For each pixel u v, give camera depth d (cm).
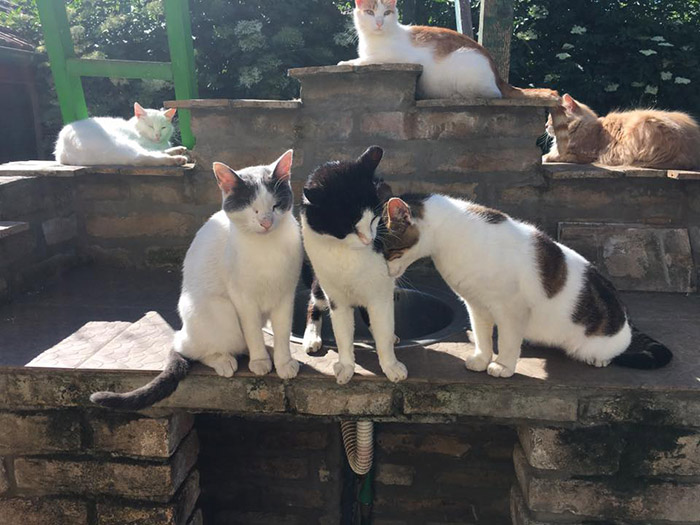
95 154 133
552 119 183
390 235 75
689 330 99
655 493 83
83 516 90
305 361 87
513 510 95
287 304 82
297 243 81
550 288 79
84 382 84
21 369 84
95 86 282
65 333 98
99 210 135
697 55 279
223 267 81
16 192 115
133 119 183
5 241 112
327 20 277
